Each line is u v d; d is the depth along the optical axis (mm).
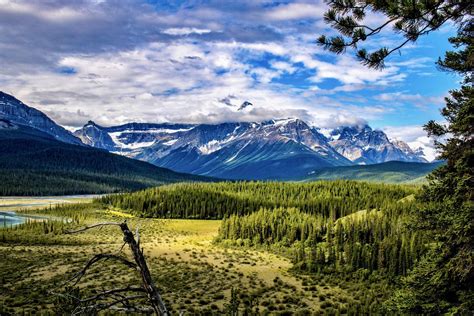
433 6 10641
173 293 62938
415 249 79062
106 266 75562
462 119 22344
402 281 26688
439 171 25188
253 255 114000
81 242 129125
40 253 100438
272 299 64125
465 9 11250
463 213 21312
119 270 71750
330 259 98188
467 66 18922
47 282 62219
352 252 95500
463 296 22406
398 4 10633
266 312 53406
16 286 59469
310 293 70500
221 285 71500
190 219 199250
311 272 90625
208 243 137875
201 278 76375
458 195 23406
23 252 101812
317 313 55531
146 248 116250
